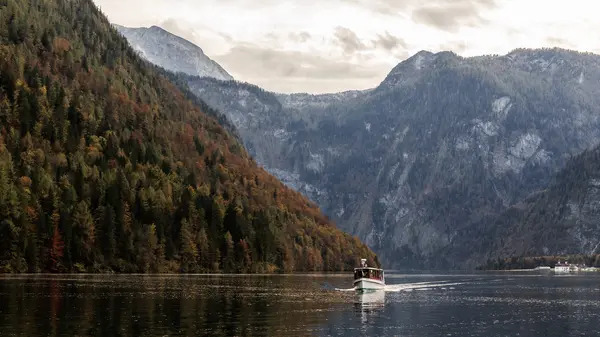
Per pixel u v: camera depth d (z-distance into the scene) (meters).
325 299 176.62
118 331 106.44
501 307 165.75
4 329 105.38
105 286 192.12
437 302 177.50
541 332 121.06
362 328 120.25
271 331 112.69
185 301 153.25
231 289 199.75
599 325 130.75
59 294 159.62
